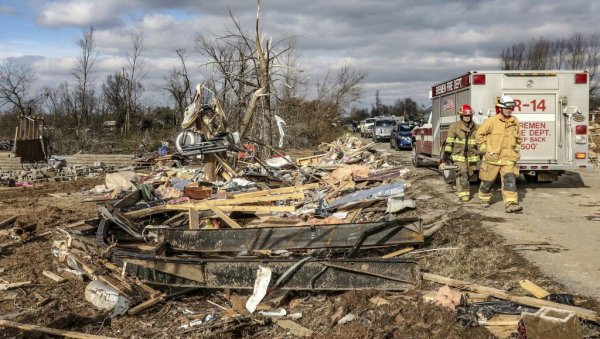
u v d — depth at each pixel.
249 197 11.55
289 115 33.97
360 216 10.32
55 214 12.35
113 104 50.34
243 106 23.50
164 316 6.21
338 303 5.90
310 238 7.58
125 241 8.90
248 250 7.76
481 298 5.65
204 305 6.50
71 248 8.53
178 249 8.05
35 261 8.70
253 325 5.66
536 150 11.93
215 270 6.41
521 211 9.50
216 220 9.73
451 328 4.96
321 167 17.33
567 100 11.81
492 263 6.70
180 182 15.60
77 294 7.11
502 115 9.53
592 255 6.74
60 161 24.55
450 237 7.97
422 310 5.32
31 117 27.83
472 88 11.77
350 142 23.97
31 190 17.80
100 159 25.19
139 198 12.51
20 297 7.08
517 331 4.79
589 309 5.14
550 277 6.03
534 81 11.76
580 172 15.71
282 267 6.26
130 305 6.42
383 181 14.20
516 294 5.68
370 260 6.09
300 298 6.36
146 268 6.79
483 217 9.02
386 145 34.00
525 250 7.05
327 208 10.82
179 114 40.47
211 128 14.92
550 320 4.36
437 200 10.91
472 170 10.56
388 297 5.88
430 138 15.85
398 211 10.11
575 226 8.30
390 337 4.99
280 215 10.65
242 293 6.61
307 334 5.39
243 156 18.03
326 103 37.19
